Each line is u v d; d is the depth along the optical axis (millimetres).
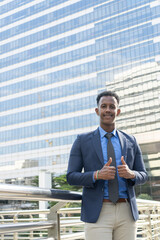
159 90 45531
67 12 58906
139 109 46250
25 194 1155
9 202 50656
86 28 55844
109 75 51250
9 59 63938
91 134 1859
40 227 1406
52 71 57594
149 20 49531
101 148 1772
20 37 63688
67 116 53750
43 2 62406
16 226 1212
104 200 1687
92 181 1621
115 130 1888
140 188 41906
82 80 53812
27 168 55688
